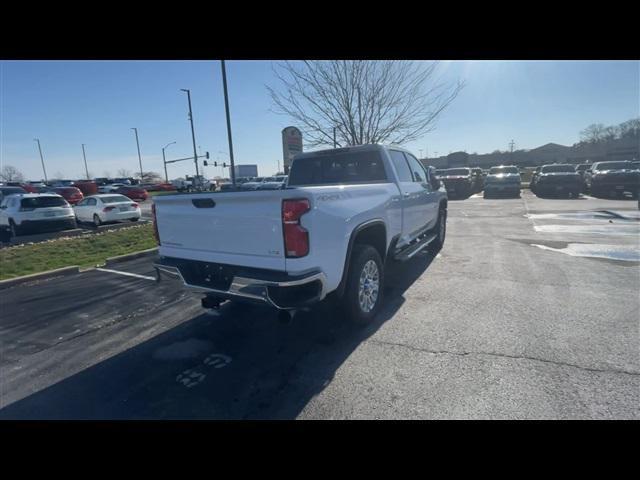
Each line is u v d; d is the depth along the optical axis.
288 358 3.41
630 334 3.51
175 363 3.45
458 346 3.42
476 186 26.55
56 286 6.25
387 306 4.50
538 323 3.81
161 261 3.96
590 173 19.70
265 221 3.09
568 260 6.30
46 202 13.05
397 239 4.93
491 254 7.00
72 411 2.83
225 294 3.35
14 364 3.59
